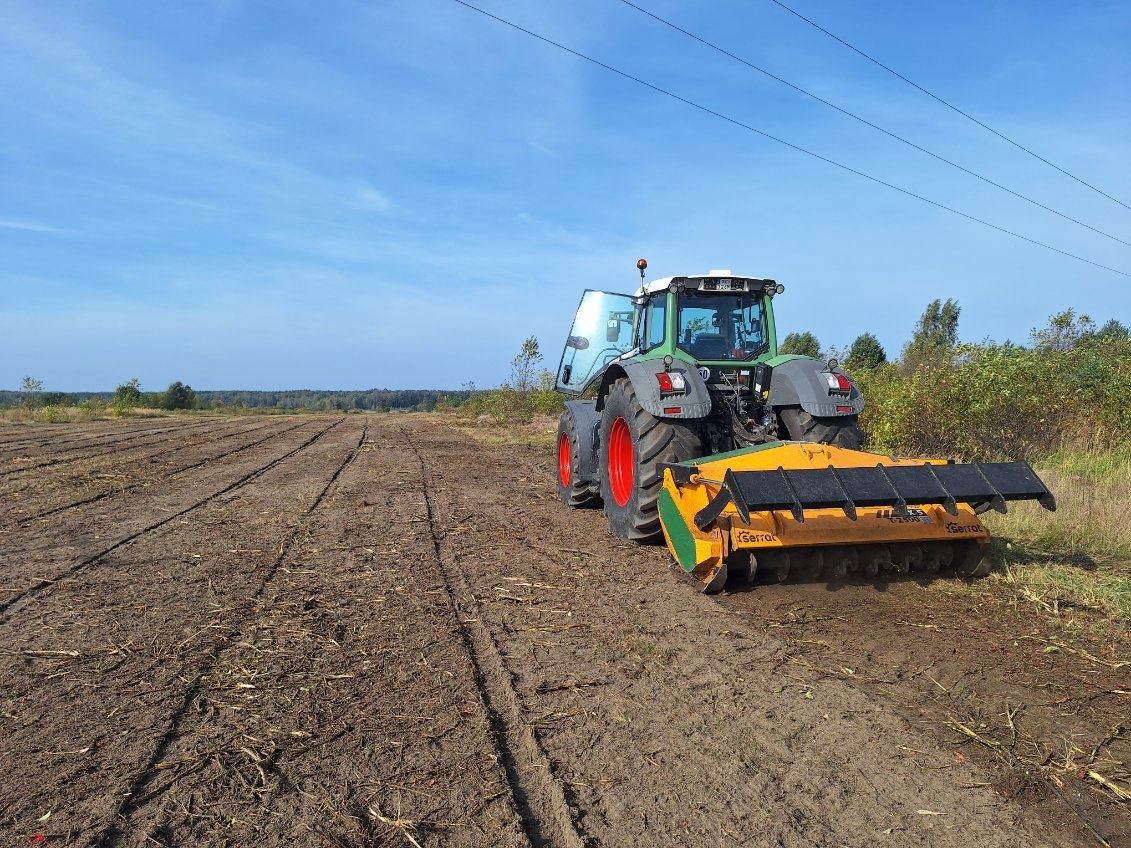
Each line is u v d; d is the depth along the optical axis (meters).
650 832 2.37
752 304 6.80
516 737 3.00
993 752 2.86
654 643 4.00
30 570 5.51
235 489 9.71
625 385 6.31
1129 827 2.41
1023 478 4.55
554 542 6.45
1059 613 4.38
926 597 4.68
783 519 4.56
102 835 2.34
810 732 3.02
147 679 3.55
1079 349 12.43
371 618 4.42
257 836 2.35
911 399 9.75
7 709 3.24
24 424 25.80
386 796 2.57
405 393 131.00
